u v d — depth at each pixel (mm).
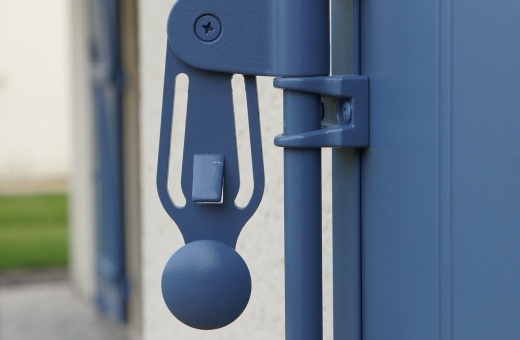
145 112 1924
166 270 731
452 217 699
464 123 686
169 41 744
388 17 757
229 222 755
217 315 724
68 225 10320
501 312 672
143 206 1972
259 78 1405
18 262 7828
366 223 805
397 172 752
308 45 741
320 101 765
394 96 750
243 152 1469
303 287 754
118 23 4645
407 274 748
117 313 5004
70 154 6223
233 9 743
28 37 13250
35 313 5797
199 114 754
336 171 854
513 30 649
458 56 687
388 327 777
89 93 5543
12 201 12297
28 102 13359
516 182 653
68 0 5977
